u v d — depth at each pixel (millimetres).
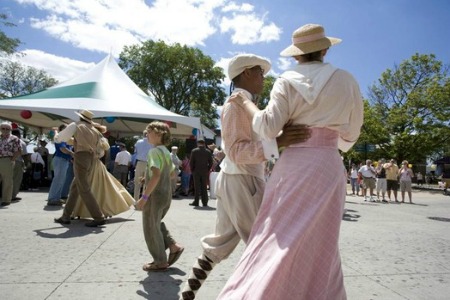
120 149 11961
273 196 1849
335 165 1855
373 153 31719
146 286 3088
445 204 14523
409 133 31125
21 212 6711
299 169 1809
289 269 1623
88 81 12102
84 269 3482
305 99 1840
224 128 2209
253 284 1596
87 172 5699
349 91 1909
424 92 30844
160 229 3602
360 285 3328
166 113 11664
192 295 2395
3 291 2852
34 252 4027
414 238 5855
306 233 1683
